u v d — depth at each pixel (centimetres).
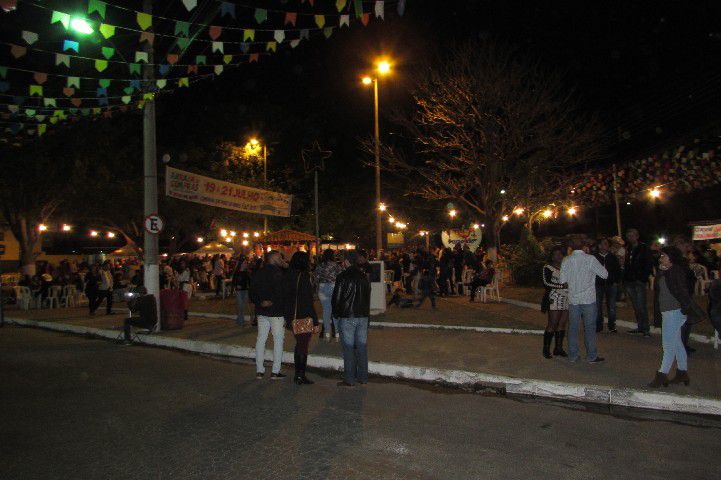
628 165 2302
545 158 2147
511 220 2950
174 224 2959
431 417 646
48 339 1377
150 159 1336
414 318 1370
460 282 2052
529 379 759
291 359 1012
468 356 927
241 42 800
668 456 520
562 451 532
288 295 833
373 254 2539
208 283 2881
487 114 2094
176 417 657
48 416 669
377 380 852
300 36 830
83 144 2595
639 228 2558
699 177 1972
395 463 501
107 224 3130
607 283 1111
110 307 1839
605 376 767
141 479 476
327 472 482
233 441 567
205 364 1015
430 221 3803
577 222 2995
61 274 2269
